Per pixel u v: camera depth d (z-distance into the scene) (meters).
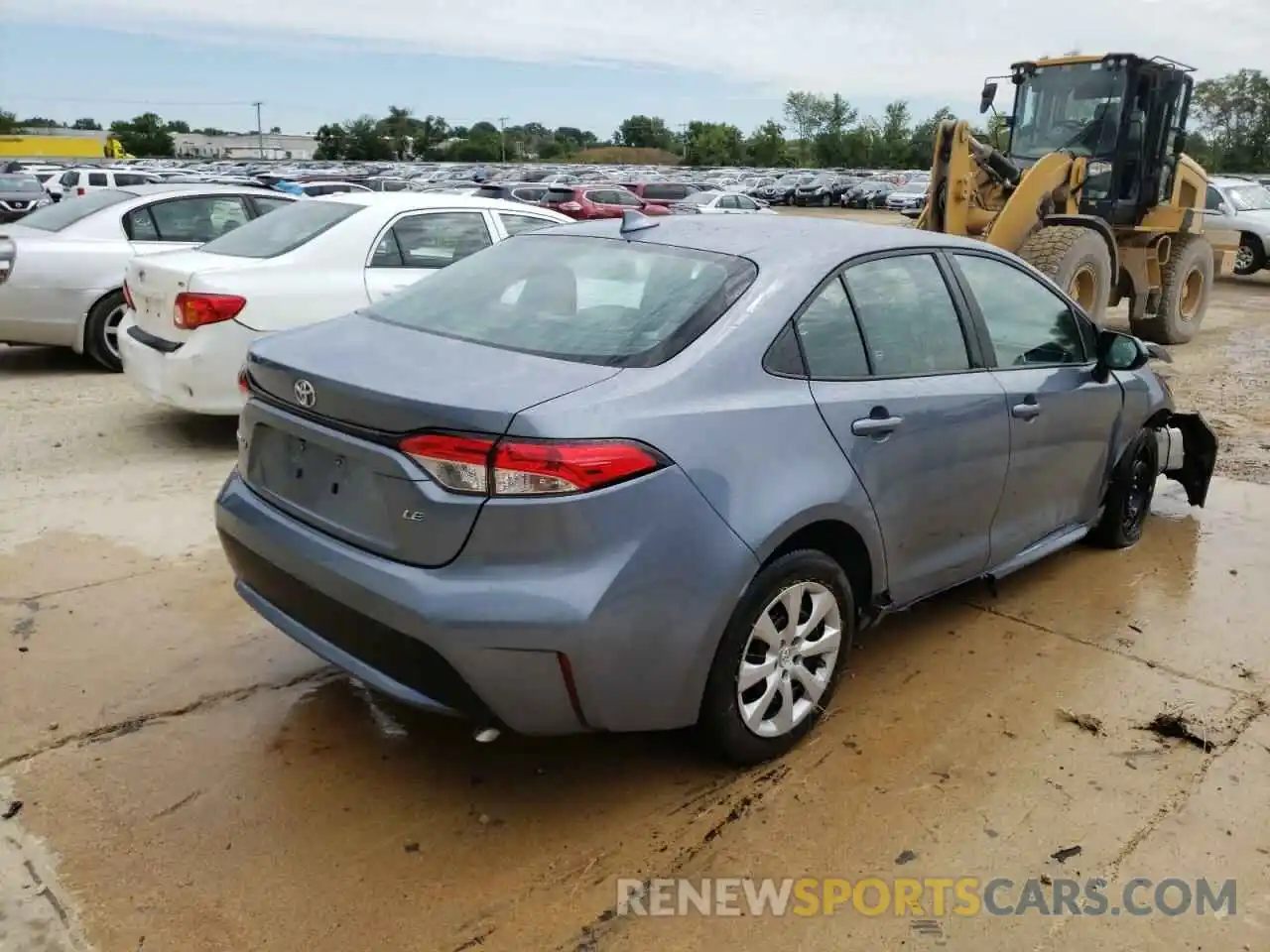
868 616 3.61
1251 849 2.97
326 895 2.67
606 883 2.76
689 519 2.81
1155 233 11.96
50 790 3.05
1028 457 4.15
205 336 5.96
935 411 3.59
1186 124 11.97
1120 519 5.15
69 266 8.19
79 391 7.89
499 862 2.82
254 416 3.23
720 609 2.90
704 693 3.02
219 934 2.53
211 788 3.09
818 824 3.02
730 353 3.05
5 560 4.66
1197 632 4.34
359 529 2.86
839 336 3.39
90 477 5.84
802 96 108.06
